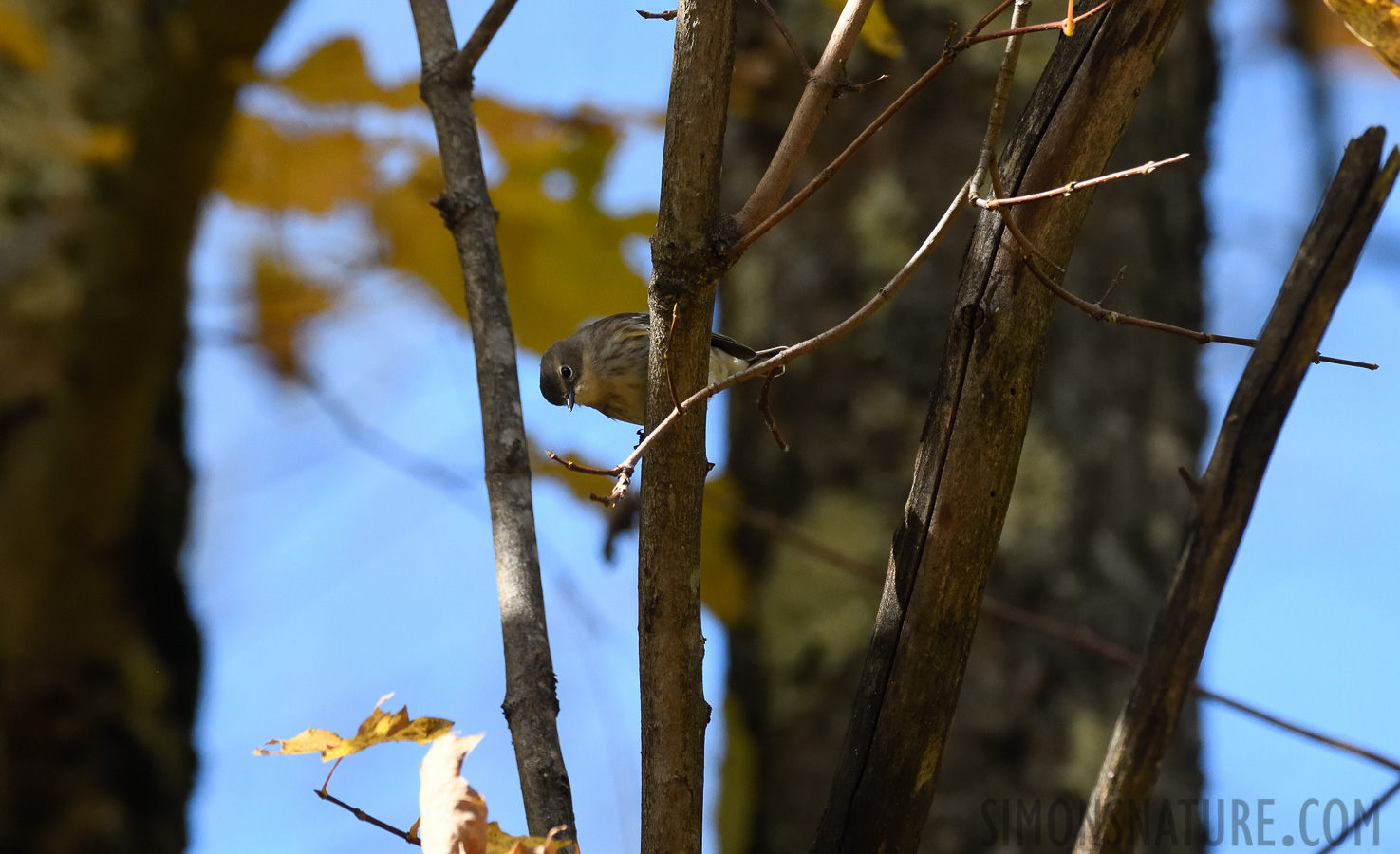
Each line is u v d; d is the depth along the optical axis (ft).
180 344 34.30
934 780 18.35
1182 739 31.99
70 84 33.42
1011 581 31.94
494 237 23.04
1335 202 16.06
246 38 21.67
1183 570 15.92
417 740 17.56
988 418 17.92
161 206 23.03
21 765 29.78
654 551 17.90
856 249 35.50
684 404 17.15
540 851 15.87
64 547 27.58
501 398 21.58
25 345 29.37
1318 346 16.03
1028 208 18.11
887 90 36.17
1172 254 35.81
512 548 20.42
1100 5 17.79
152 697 32.01
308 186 28.91
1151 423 33.91
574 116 29.55
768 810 32.65
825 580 33.50
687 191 17.12
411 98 27.63
